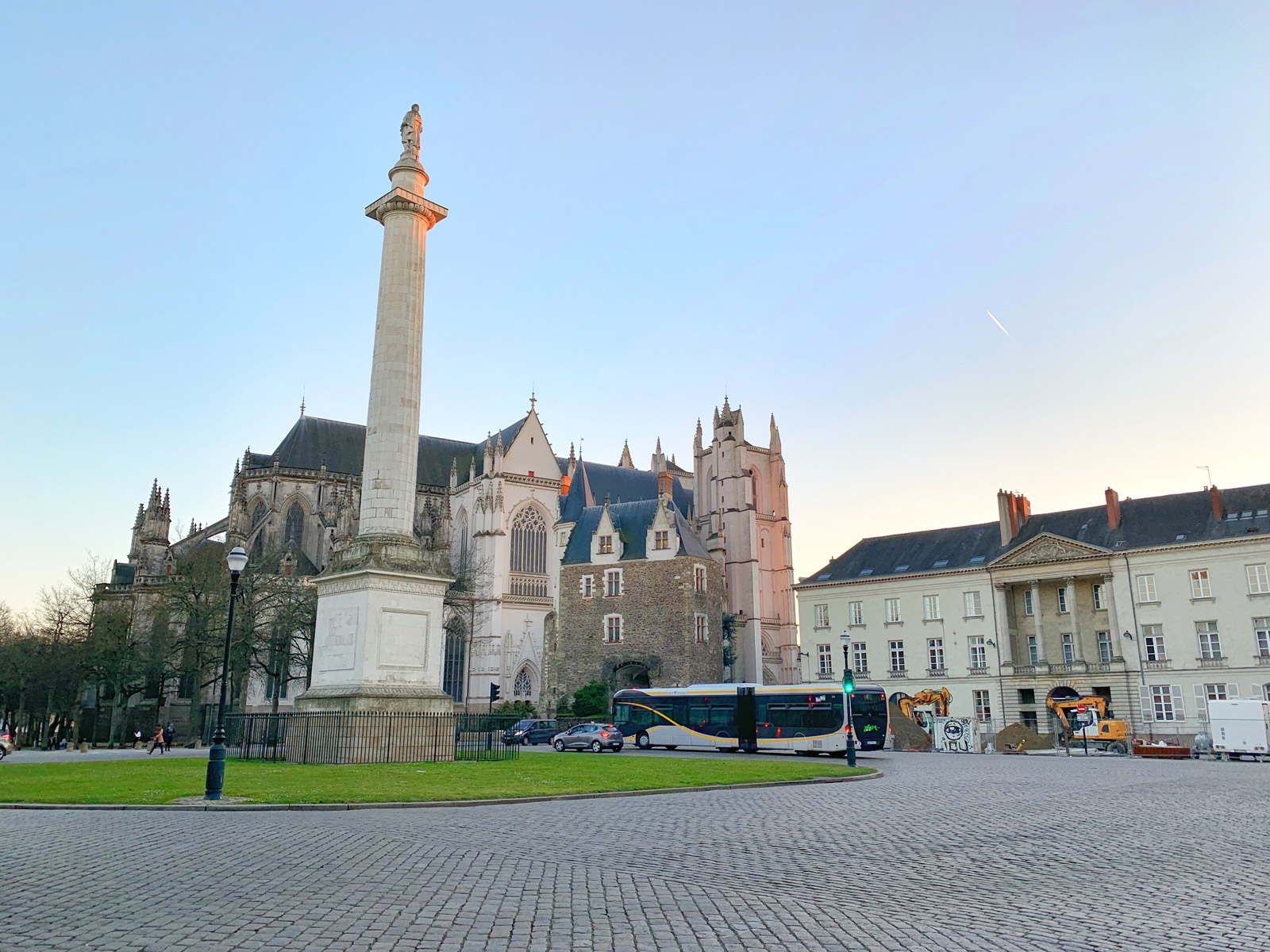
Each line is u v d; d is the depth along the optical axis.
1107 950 8.72
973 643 74.38
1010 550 73.06
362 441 99.88
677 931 9.39
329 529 88.06
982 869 13.28
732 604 103.25
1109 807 22.25
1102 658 68.81
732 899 10.98
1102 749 57.78
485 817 19.11
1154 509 70.25
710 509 110.69
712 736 54.41
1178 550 66.06
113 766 31.94
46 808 19.86
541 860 13.56
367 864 12.91
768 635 108.56
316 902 10.38
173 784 24.12
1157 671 65.69
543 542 96.06
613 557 78.00
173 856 13.38
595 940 8.97
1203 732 61.19
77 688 76.75
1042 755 53.09
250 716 36.81
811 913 10.26
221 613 67.75
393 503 34.53
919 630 77.19
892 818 19.77
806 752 52.53
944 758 48.38
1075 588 70.50
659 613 74.88
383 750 31.39
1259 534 63.16
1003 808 21.84
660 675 73.56
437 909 10.14
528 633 91.75
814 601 83.62
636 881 12.05
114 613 77.12
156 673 74.12
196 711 68.25
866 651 79.75
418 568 33.62
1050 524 74.56
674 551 75.50
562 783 26.27
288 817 18.62
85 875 11.84
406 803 20.97
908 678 77.00
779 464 113.38
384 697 31.98
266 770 28.19
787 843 15.72
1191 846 15.55
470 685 89.94
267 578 70.94
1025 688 71.12
